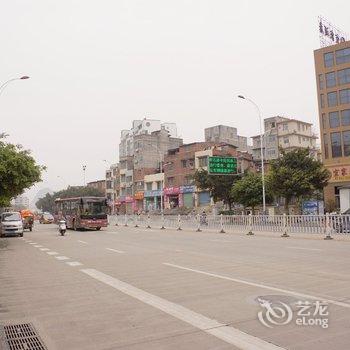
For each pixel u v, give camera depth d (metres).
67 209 39.34
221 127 76.69
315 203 37.88
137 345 5.06
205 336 5.30
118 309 6.91
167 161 72.69
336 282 8.77
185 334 5.41
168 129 91.06
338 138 54.16
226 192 48.91
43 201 124.44
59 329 5.91
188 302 7.22
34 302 7.73
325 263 11.85
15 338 5.60
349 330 5.41
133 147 86.06
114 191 93.50
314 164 38.25
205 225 31.98
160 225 38.44
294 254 14.36
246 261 12.68
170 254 15.23
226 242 20.17
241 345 4.91
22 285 9.56
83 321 6.26
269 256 13.88
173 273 10.59
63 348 5.11
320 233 22.44
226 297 7.52
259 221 26.56
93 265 12.70
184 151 69.31
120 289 8.64
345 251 15.13
